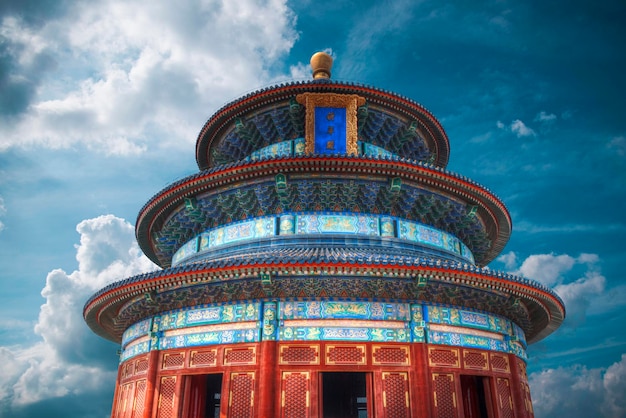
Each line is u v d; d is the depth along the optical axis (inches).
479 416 1285.7
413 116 1576.0
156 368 1135.0
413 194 1278.3
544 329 1457.9
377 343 1031.0
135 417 1154.7
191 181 1282.0
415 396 1000.2
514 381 1176.8
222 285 1088.2
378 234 1247.5
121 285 1134.4
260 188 1256.2
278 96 1480.1
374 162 1191.6
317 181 1232.8
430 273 1007.0
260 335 1034.7
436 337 1066.1
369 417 1002.7
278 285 1053.8
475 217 1430.9
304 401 981.8
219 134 1652.3
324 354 1014.4
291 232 1230.3
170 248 1566.2
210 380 1556.3
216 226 1360.7
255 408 990.4
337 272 999.6
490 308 1186.6
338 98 1466.5
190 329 1122.0
